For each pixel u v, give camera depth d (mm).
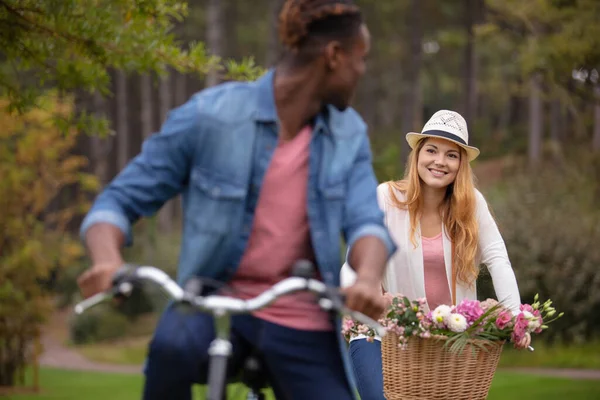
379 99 81750
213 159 4070
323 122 4176
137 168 4027
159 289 4031
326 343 4191
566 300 25969
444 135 6668
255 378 4203
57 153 22422
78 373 26906
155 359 3982
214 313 3498
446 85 72750
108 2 8633
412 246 6707
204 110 4074
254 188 4109
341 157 4184
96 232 3779
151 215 4125
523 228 26984
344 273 6473
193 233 4086
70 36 8547
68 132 9547
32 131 21188
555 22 20812
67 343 35625
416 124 53469
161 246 38500
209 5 48125
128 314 37719
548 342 26109
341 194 4164
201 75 9375
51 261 22688
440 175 6680
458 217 6668
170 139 4047
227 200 4062
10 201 21641
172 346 3953
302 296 4156
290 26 4109
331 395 4117
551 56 20125
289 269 4137
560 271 26125
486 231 6766
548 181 35344
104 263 3609
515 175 44219
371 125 72250
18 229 21734
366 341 6535
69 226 39750
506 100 63812
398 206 6781
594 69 20266
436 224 6766
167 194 4098
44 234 23422
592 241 26281
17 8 8375
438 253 6707
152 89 56125
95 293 3588
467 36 48500
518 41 25734
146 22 8969
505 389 18781
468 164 6738
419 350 6016
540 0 20234
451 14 60750
